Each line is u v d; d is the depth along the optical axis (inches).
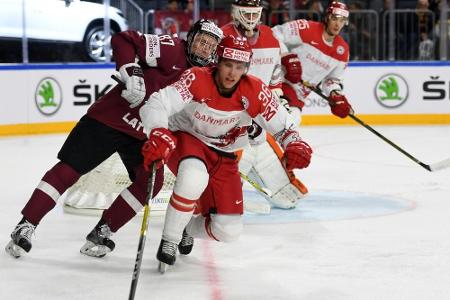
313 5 982.4
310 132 888.9
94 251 351.9
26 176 597.3
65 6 893.8
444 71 973.2
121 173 454.3
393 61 970.1
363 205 488.4
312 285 313.6
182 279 321.1
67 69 866.8
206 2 1007.6
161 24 969.5
